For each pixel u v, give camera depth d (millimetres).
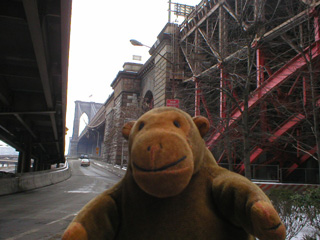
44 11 7723
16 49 10344
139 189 1442
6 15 7766
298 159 18594
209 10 17828
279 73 11148
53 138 28000
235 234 1376
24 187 17156
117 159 46719
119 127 37625
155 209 1381
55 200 12789
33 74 11383
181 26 22625
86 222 1384
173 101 11680
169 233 1335
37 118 18984
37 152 38500
